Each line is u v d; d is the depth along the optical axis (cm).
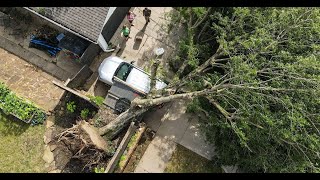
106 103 1981
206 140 1920
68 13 1881
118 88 1977
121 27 2150
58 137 1923
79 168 1977
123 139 1902
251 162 1680
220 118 1755
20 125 2030
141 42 2155
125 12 2139
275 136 1494
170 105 2066
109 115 1975
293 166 1534
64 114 2047
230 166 1950
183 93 1811
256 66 1555
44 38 2159
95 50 2130
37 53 2158
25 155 1997
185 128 2041
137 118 1983
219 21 1745
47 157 1991
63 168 1978
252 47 1597
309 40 1570
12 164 1986
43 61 2147
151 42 2158
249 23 1684
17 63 2144
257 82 1452
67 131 1862
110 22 2041
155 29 2173
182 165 2000
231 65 1600
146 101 1758
